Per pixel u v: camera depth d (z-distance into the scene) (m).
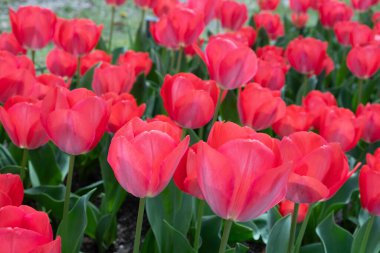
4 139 1.48
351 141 1.09
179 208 1.02
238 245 0.95
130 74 1.30
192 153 0.78
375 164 0.91
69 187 0.91
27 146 0.98
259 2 2.55
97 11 3.89
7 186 0.80
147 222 1.34
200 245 1.08
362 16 2.94
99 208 1.31
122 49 1.99
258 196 0.70
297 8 2.50
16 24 1.35
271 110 1.13
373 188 0.89
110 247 1.25
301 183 0.78
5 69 1.14
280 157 0.70
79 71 1.43
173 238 0.98
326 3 2.21
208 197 0.72
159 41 1.45
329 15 2.22
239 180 0.70
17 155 1.31
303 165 0.79
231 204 0.71
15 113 0.95
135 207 1.38
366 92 1.90
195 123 1.04
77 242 0.96
